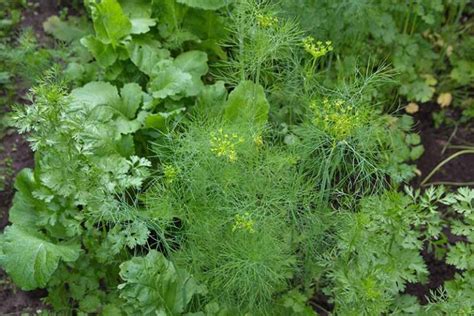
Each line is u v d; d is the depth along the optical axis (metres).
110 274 1.21
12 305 1.21
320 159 1.21
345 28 1.43
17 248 1.13
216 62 1.49
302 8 1.38
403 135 1.43
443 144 1.46
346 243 1.09
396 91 1.49
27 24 1.60
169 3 1.41
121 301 1.18
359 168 1.23
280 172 1.13
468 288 1.07
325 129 1.11
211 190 1.12
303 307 1.13
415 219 1.07
